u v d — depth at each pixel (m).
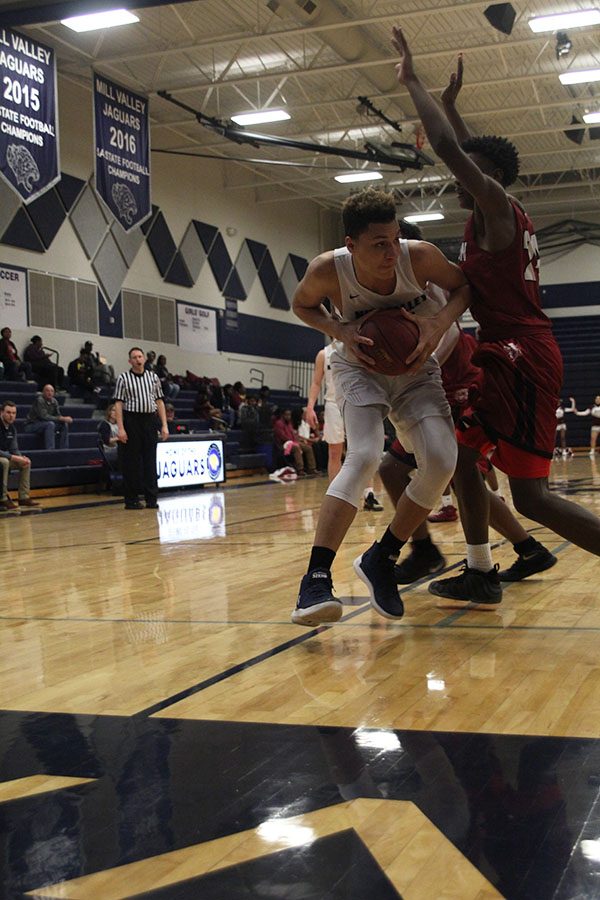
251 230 20.70
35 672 2.45
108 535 6.31
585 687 2.11
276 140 15.42
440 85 16.20
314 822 1.41
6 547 5.77
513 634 2.70
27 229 14.47
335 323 2.65
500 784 1.53
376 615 3.07
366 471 2.66
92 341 15.79
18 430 12.03
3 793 1.58
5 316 14.09
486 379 2.76
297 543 5.39
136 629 2.98
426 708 1.98
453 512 6.07
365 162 19.88
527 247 2.72
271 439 16.47
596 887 1.18
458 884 1.20
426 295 2.75
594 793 1.48
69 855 1.33
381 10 13.10
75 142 15.46
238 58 14.66
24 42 9.75
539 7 13.21
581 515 2.67
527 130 18.58
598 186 22.83
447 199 22.91
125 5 9.74
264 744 1.78
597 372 23.91
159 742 1.82
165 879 1.25
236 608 3.30
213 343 19.20
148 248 17.33
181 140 18.22
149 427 8.88
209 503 9.22
